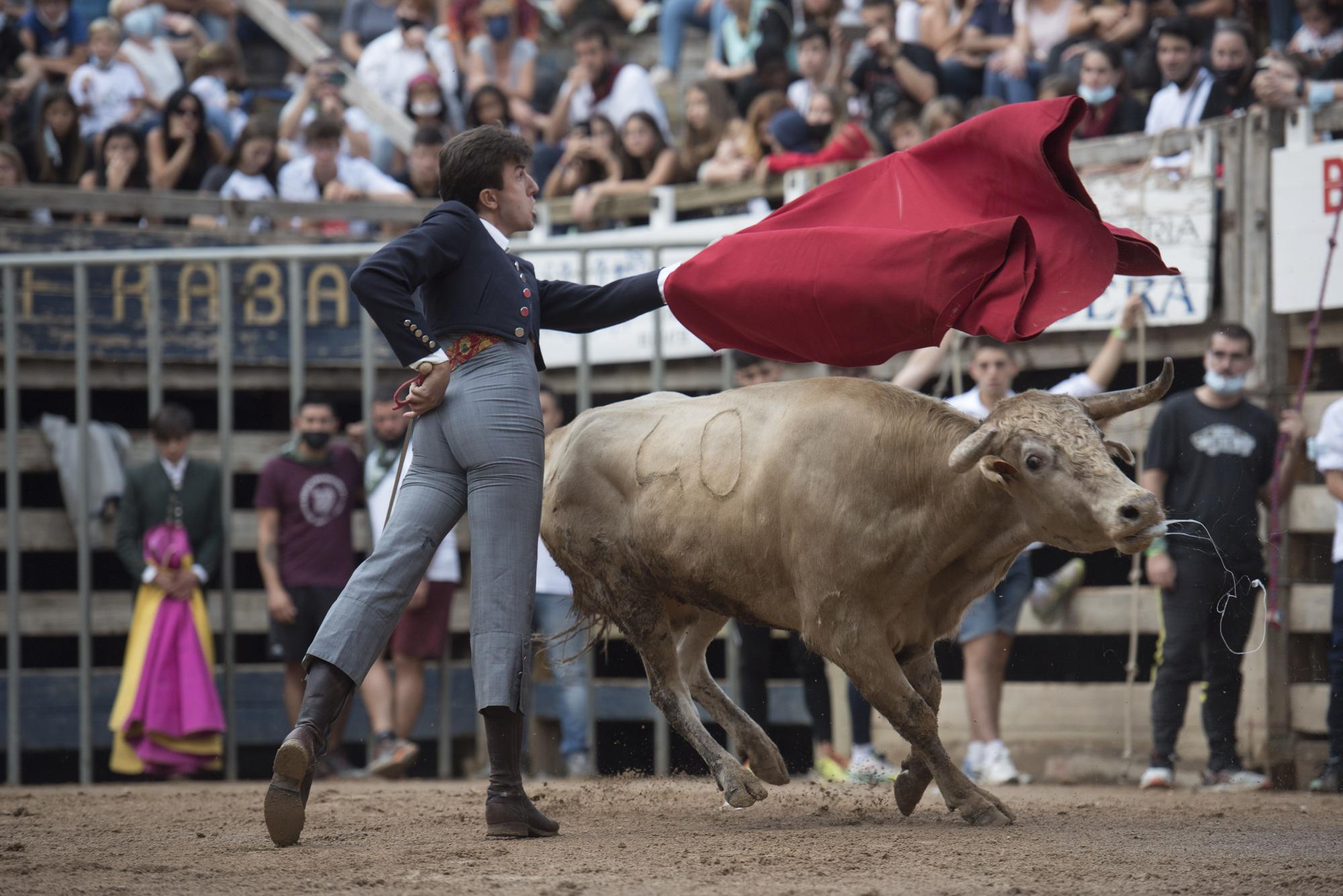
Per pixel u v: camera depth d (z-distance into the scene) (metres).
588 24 39.97
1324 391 25.98
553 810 18.92
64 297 31.33
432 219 15.91
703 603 17.48
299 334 28.98
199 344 32.06
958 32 36.50
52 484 34.88
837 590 16.05
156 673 27.22
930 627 16.80
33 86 39.31
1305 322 25.55
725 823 17.48
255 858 14.83
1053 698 26.27
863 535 15.95
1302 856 14.47
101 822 18.56
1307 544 25.20
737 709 19.02
